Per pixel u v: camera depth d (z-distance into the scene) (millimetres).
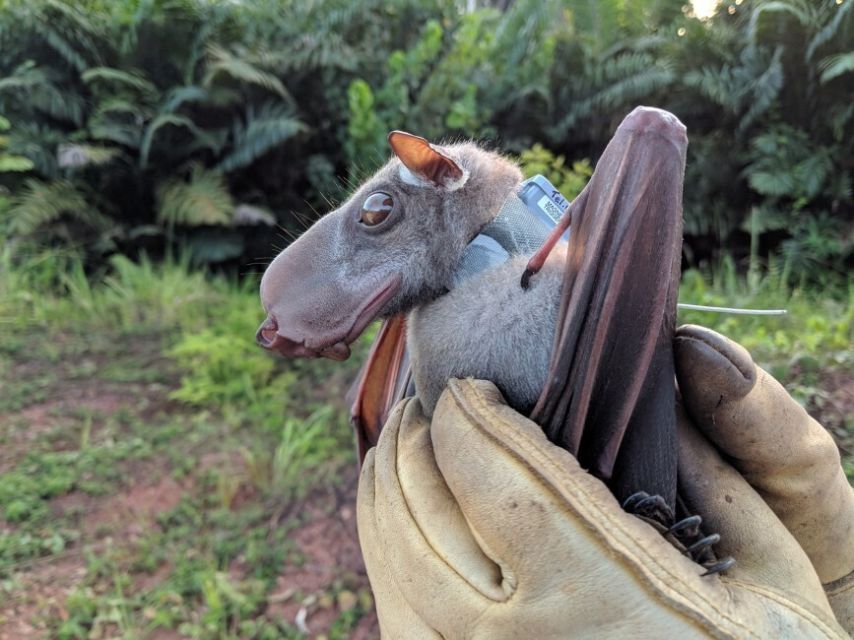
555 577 172
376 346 269
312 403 819
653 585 164
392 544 207
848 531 222
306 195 1327
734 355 188
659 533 176
